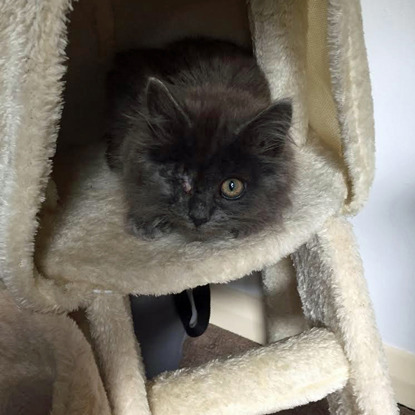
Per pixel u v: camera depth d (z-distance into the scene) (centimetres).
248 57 37
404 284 42
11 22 21
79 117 40
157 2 39
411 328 43
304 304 34
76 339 24
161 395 27
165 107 28
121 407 25
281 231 29
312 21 31
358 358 29
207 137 28
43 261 27
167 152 29
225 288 49
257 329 49
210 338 50
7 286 24
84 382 23
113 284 26
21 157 22
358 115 27
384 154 38
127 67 37
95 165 36
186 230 29
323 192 31
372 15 34
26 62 21
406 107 36
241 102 31
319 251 31
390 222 40
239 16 39
